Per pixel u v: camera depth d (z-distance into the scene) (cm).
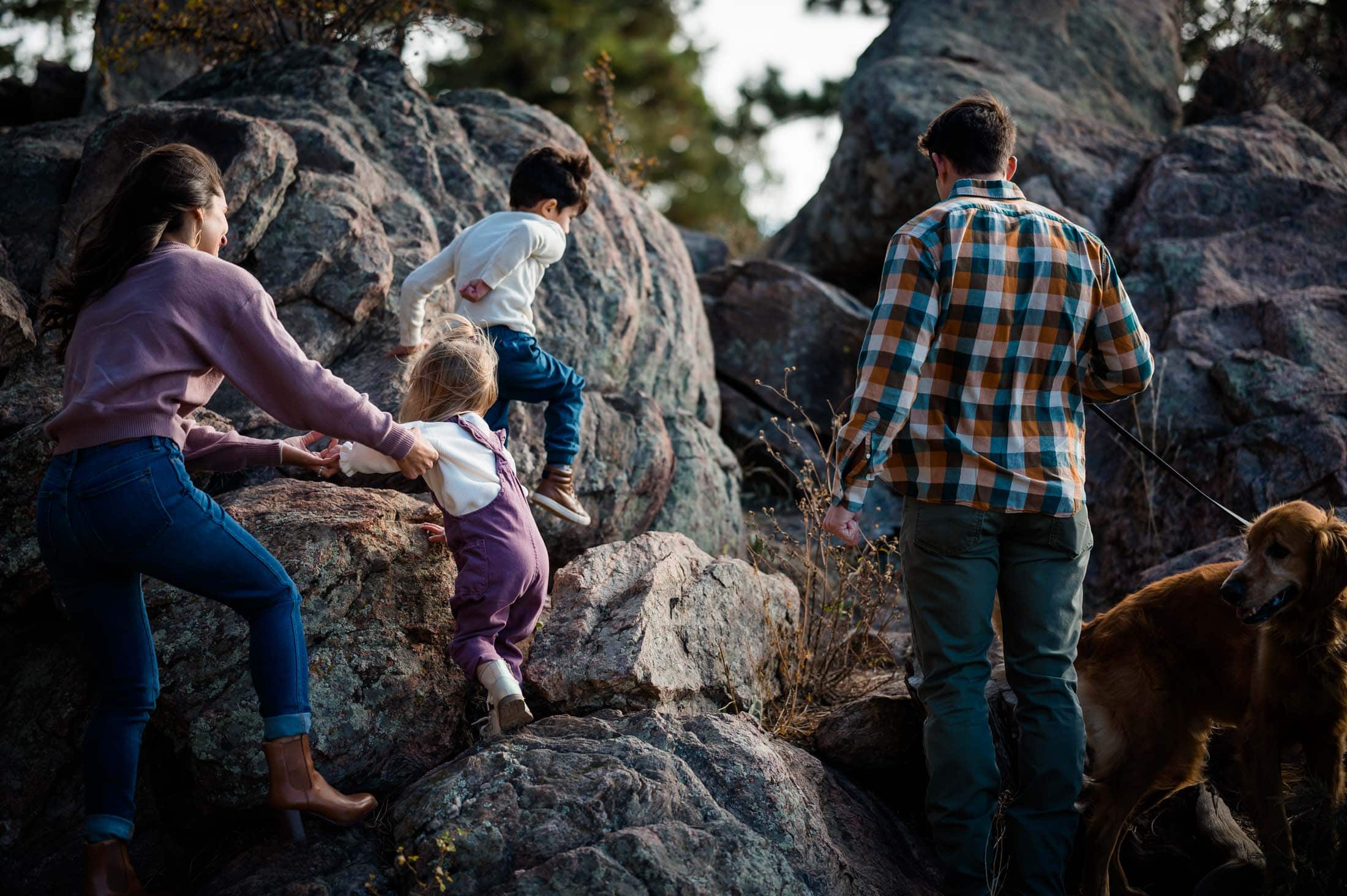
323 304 422
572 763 286
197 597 307
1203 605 334
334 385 266
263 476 375
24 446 328
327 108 523
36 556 322
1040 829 287
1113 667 337
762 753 303
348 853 279
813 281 677
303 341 413
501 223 371
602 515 451
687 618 365
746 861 271
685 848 268
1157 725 330
